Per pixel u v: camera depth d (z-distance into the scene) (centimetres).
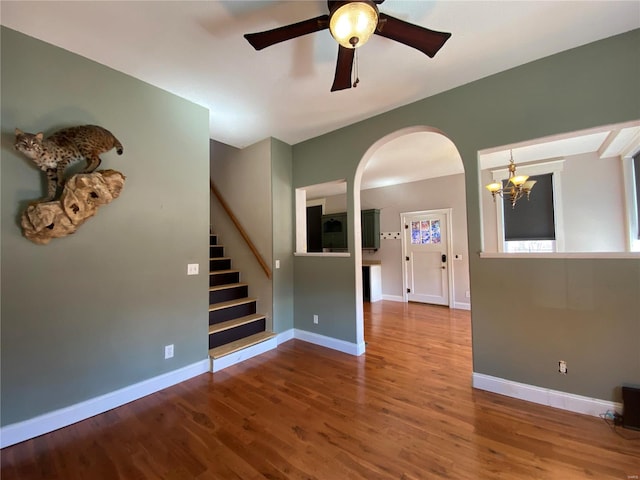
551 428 184
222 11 169
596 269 196
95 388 207
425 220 584
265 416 203
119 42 193
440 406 213
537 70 216
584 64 200
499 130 231
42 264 187
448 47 201
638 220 359
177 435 183
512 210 464
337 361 299
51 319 190
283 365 291
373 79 238
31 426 179
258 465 157
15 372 176
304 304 370
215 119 310
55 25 177
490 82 235
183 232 265
